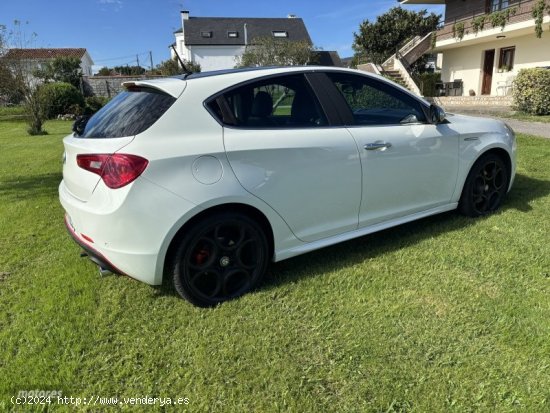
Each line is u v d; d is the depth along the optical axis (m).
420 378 2.16
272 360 2.34
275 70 3.06
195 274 2.77
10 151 9.67
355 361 2.31
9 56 14.99
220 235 2.80
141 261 2.58
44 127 16.44
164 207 2.53
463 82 22.66
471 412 1.96
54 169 7.34
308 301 2.87
